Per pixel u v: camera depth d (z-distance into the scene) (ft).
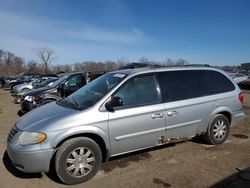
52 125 13.85
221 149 19.04
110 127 15.03
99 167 14.93
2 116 33.45
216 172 15.33
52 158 14.14
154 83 16.98
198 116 18.42
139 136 15.98
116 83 15.98
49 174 15.31
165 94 17.13
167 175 15.01
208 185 13.84
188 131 18.11
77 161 14.25
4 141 21.49
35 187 13.92
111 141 15.19
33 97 31.45
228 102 19.90
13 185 14.12
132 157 17.62
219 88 19.81
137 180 14.48
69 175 14.05
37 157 13.43
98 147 14.76
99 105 15.01
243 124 26.22
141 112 15.90
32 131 13.78
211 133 19.42
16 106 43.78
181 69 18.49
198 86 18.79
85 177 14.40
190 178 14.62
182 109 17.53
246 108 36.60
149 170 15.70
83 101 15.98
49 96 31.78
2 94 75.31
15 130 14.60
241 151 18.67
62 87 33.14
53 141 13.65
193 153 18.26
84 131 14.30
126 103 15.74
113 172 15.49
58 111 15.28
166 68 17.97
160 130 16.71
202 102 18.52
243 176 14.74
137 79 16.49
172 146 19.61
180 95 17.74
